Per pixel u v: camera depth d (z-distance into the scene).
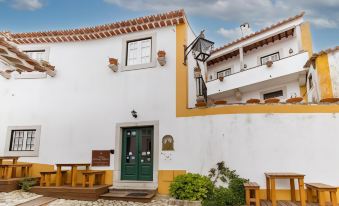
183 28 8.06
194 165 6.82
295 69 10.07
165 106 7.59
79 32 8.56
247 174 6.19
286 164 6.05
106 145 7.85
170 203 5.75
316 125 6.13
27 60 6.00
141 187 7.12
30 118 8.59
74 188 6.59
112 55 8.52
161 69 7.93
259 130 6.36
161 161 7.20
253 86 11.56
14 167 7.77
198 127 7.03
